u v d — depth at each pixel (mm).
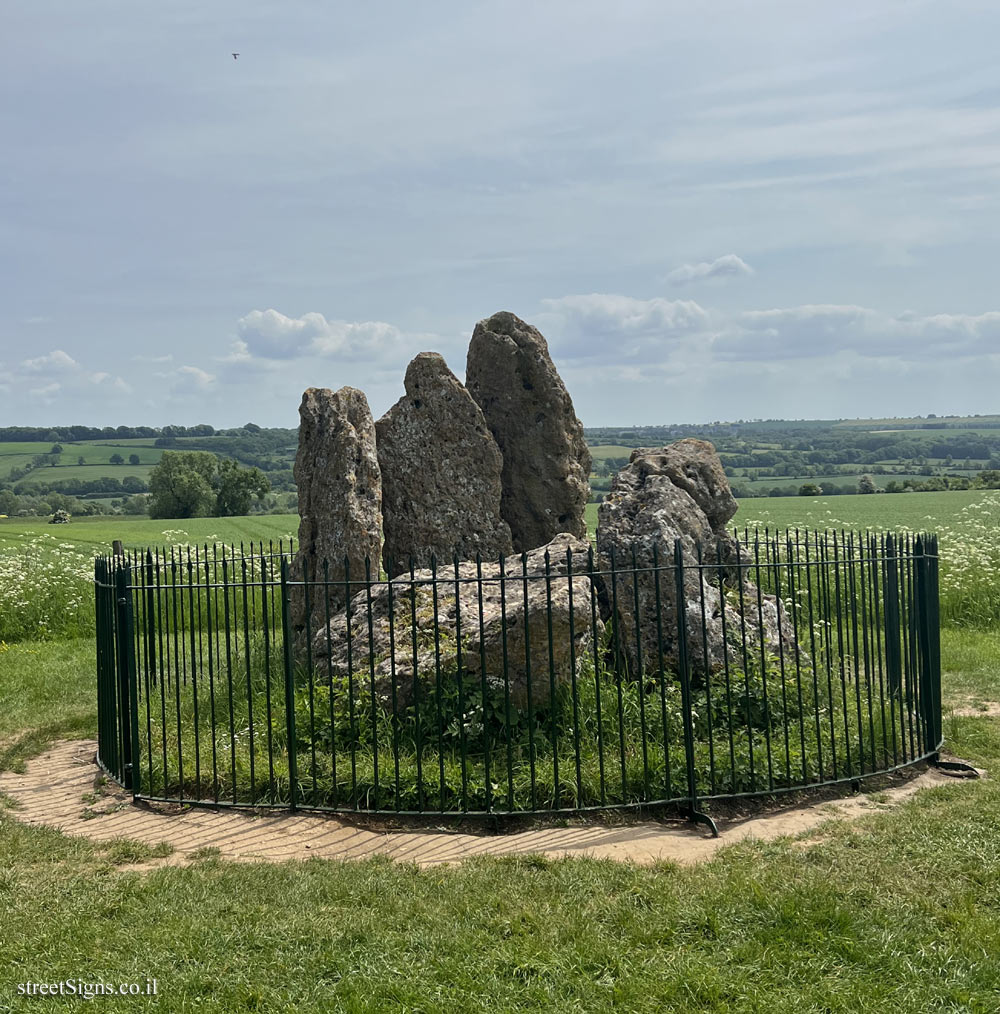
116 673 8164
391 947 4898
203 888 5684
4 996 4508
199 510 65562
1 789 8055
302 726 8086
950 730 8977
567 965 4664
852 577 7516
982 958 4656
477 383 13234
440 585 9477
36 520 59562
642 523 9516
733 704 8195
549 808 6855
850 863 5816
